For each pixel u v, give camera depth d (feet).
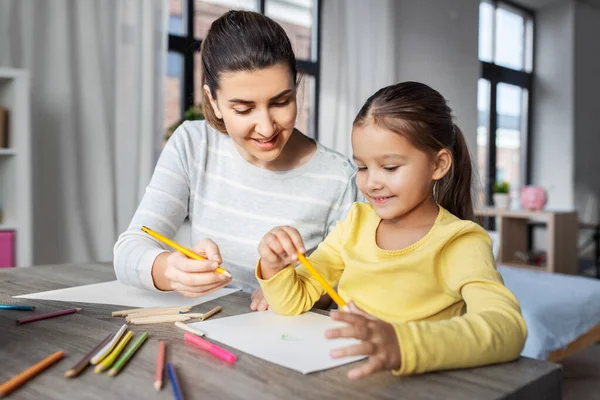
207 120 3.56
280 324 2.36
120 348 1.96
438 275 2.47
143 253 2.87
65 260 7.75
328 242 2.95
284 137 2.94
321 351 1.98
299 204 3.58
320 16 11.64
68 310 2.57
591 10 18.26
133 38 8.21
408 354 1.66
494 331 1.82
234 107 2.76
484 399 1.55
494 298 2.03
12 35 7.27
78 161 7.86
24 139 6.56
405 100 2.37
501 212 11.95
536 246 17.16
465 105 14.65
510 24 17.29
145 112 8.27
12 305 2.68
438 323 1.82
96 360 1.83
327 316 2.50
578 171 17.92
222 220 3.61
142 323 2.36
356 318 1.66
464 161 2.94
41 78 7.52
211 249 2.59
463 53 14.57
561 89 17.67
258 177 3.59
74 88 7.82
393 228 2.70
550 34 17.83
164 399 1.56
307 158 3.66
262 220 3.58
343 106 11.82
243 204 3.60
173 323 2.38
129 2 8.19
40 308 2.66
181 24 9.90
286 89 2.73
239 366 1.83
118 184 8.18
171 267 2.61
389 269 2.53
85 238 7.88
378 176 2.40
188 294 2.57
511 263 12.11
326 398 1.56
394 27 12.57
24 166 6.56
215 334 2.20
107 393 1.61
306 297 2.58
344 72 11.86
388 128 2.32
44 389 1.64
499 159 16.90
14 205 6.63
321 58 11.61
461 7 14.48
